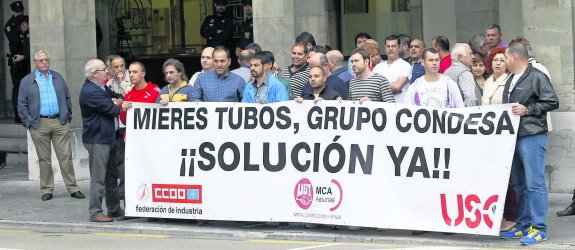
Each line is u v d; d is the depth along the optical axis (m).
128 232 25.12
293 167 23.67
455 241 22.16
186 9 40.84
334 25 36.69
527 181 21.72
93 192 26.16
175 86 25.61
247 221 24.77
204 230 24.47
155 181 25.19
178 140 24.91
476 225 21.98
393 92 26.53
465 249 21.25
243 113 24.19
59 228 26.16
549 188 27.92
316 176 23.42
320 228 24.28
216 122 24.45
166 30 41.16
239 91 25.42
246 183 24.19
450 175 22.19
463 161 22.08
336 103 23.22
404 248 21.52
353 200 23.06
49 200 30.44
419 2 35.66
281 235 23.48
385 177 22.81
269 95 24.36
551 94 21.44
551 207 25.97
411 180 22.58
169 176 25.00
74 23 33.66
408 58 29.28
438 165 22.31
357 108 23.03
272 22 31.72
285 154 23.77
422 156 22.47
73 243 23.53
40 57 30.39
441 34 35.28
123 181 28.62
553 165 27.78
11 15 44.19
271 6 31.69
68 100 30.86
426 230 22.52
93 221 26.31
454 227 22.23
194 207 24.78
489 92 22.41
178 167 24.91
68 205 29.44
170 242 23.28
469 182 22.03
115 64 29.33
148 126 25.22
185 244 22.92
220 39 38.94
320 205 23.42
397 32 36.25
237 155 24.27
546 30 27.48
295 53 26.31
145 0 41.28
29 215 27.92
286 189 23.78
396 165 22.72
